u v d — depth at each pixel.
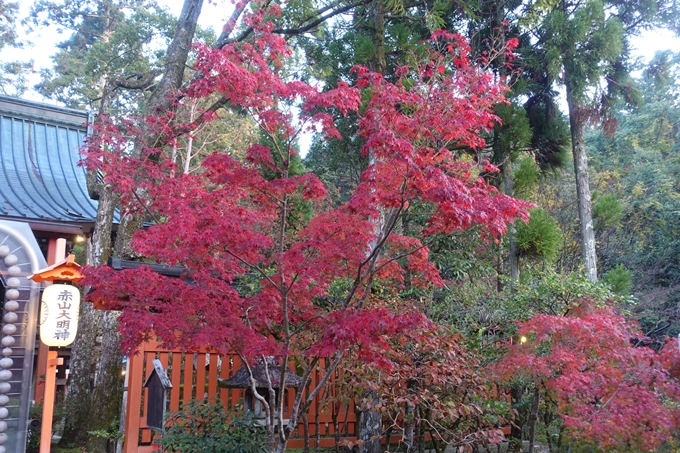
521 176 10.76
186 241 4.00
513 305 7.39
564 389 4.94
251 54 4.20
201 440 5.24
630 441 4.65
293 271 4.25
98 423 7.19
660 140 22.56
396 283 7.23
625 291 11.92
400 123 4.13
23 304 6.08
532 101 12.46
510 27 11.10
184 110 14.53
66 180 11.58
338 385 6.29
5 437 5.61
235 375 6.09
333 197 16.73
